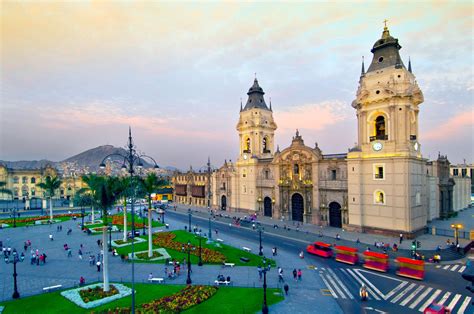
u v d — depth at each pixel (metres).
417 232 57.00
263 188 89.81
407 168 55.34
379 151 59.50
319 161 72.25
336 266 42.84
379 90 60.00
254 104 95.94
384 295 32.59
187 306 29.03
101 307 29.28
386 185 58.22
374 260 41.31
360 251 49.38
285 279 37.66
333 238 58.09
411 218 55.50
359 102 63.38
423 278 37.09
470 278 13.88
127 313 27.42
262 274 39.16
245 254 49.03
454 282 36.00
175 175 149.38
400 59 60.28
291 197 80.75
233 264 42.94
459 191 97.75
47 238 61.97
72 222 82.94
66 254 49.69
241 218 85.81
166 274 39.19
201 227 74.56
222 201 110.19
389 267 41.84
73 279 37.94
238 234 65.25
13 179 136.25
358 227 62.31
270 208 87.75
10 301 31.00
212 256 46.75
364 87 63.34
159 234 63.78
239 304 30.02
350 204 63.91
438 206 78.00
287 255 48.56
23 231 70.00
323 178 71.44
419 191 59.19
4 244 56.69
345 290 34.06
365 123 62.88
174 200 147.75
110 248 52.81
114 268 42.28
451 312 28.30
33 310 28.81
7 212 104.00
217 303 30.25
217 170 111.94
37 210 110.56
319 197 72.38
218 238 61.22
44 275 39.47
